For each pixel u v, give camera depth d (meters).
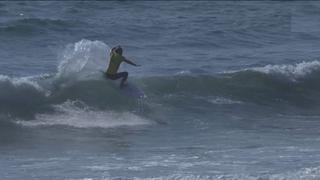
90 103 92.50
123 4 187.50
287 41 147.75
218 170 66.31
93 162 70.12
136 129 86.62
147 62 119.81
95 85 94.50
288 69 110.19
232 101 101.19
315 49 138.38
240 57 128.12
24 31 140.50
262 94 104.38
